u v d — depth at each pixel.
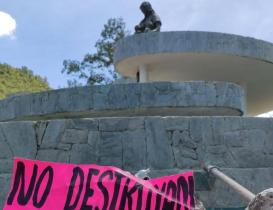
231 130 9.23
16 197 4.31
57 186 4.29
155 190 4.23
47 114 11.80
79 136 9.04
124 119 9.09
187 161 9.03
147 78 15.30
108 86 11.18
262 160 9.23
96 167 4.31
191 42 13.83
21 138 9.03
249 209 3.24
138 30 15.37
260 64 15.98
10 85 41.28
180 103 10.91
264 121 9.36
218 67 16.23
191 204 4.66
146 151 9.00
